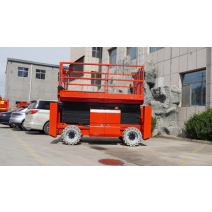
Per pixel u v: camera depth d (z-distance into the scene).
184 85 13.86
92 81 27.83
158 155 7.00
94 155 6.69
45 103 11.74
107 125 8.81
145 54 17.16
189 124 11.34
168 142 10.55
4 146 7.78
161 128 13.62
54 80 38.25
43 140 9.73
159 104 13.95
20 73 36.06
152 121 13.15
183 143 10.23
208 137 10.60
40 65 37.41
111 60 22.69
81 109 8.95
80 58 29.09
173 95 13.56
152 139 11.80
